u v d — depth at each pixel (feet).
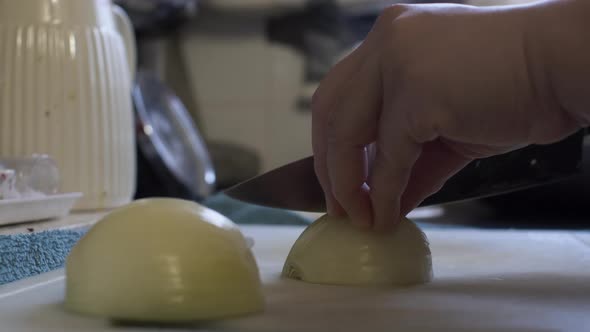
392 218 1.63
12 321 1.26
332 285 1.66
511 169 2.14
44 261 1.81
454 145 1.60
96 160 2.81
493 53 1.23
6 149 2.68
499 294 1.53
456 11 1.30
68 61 2.74
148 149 4.12
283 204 2.22
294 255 1.78
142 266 1.24
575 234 2.82
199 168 5.01
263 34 7.19
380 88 1.37
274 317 1.28
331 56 7.14
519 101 1.24
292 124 7.22
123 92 2.97
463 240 2.64
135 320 1.24
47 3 2.74
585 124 1.31
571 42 1.20
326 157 1.61
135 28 6.06
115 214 1.36
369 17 7.03
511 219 4.01
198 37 7.14
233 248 1.31
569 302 1.43
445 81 1.24
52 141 2.71
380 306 1.38
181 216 1.32
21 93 2.69
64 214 2.37
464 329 1.19
